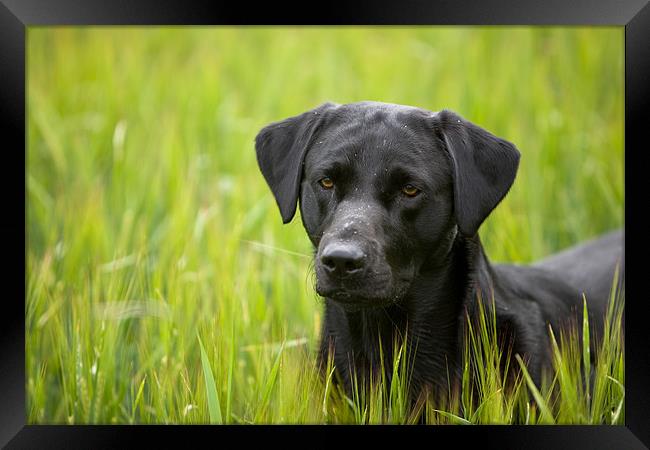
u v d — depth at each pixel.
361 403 5.72
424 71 12.34
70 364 6.21
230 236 8.09
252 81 12.64
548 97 11.20
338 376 5.87
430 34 13.28
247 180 9.79
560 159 10.31
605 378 5.53
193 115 11.31
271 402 5.85
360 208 5.09
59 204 9.18
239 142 10.72
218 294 6.98
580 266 7.39
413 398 5.74
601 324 6.63
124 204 9.33
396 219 5.19
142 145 10.80
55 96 12.00
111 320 6.50
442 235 5.37
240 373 6.31
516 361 5.59
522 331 5.71
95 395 6.13
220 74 12.67
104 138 10.86
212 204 9.02
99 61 12.34
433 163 5.28
